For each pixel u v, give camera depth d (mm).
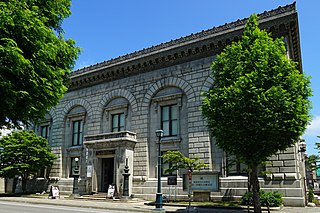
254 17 20750
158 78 32594
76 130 38656
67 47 11516
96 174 32625
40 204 26672
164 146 30688
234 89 17469
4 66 8555
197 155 28094
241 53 19234
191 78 30266
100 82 37344
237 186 25766
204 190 25594
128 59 34781
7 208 21906
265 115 16531
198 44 30062
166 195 28969
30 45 9328
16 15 8852
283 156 24391
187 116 29859
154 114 32250
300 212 19609
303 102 17562
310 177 49375
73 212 19219
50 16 11062
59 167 38094
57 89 10906
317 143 21703
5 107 9320
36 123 11523
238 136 17453
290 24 26266
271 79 17547
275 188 24172
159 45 32938
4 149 37844
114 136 32406
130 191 30766
